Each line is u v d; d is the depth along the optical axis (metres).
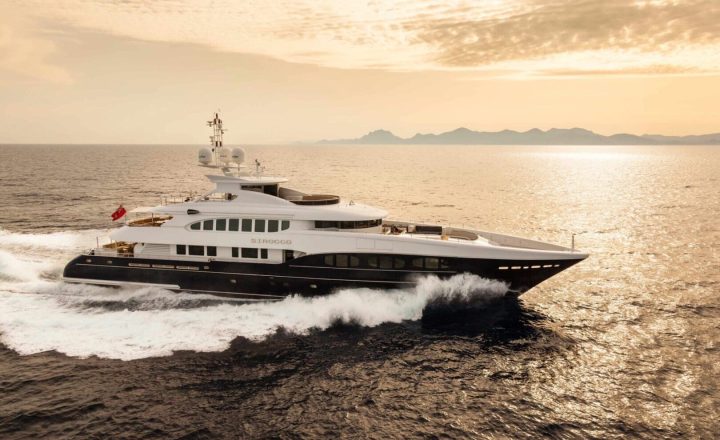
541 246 24.80
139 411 15.02
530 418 15.15
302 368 17.91
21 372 17.02
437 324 21.97
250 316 22.28
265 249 23.55
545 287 28.00
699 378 17.59
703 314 23.80
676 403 16.00
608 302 25.52
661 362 18.80
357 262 22.97
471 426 14.70
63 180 87.19
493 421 14.98
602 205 65.44
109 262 24.34
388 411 15.38
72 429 14.06
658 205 65.44
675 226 49.12
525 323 22.34
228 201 24.64
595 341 20.66
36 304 23.25
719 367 18.39
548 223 51.41
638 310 24.36
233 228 23.88
